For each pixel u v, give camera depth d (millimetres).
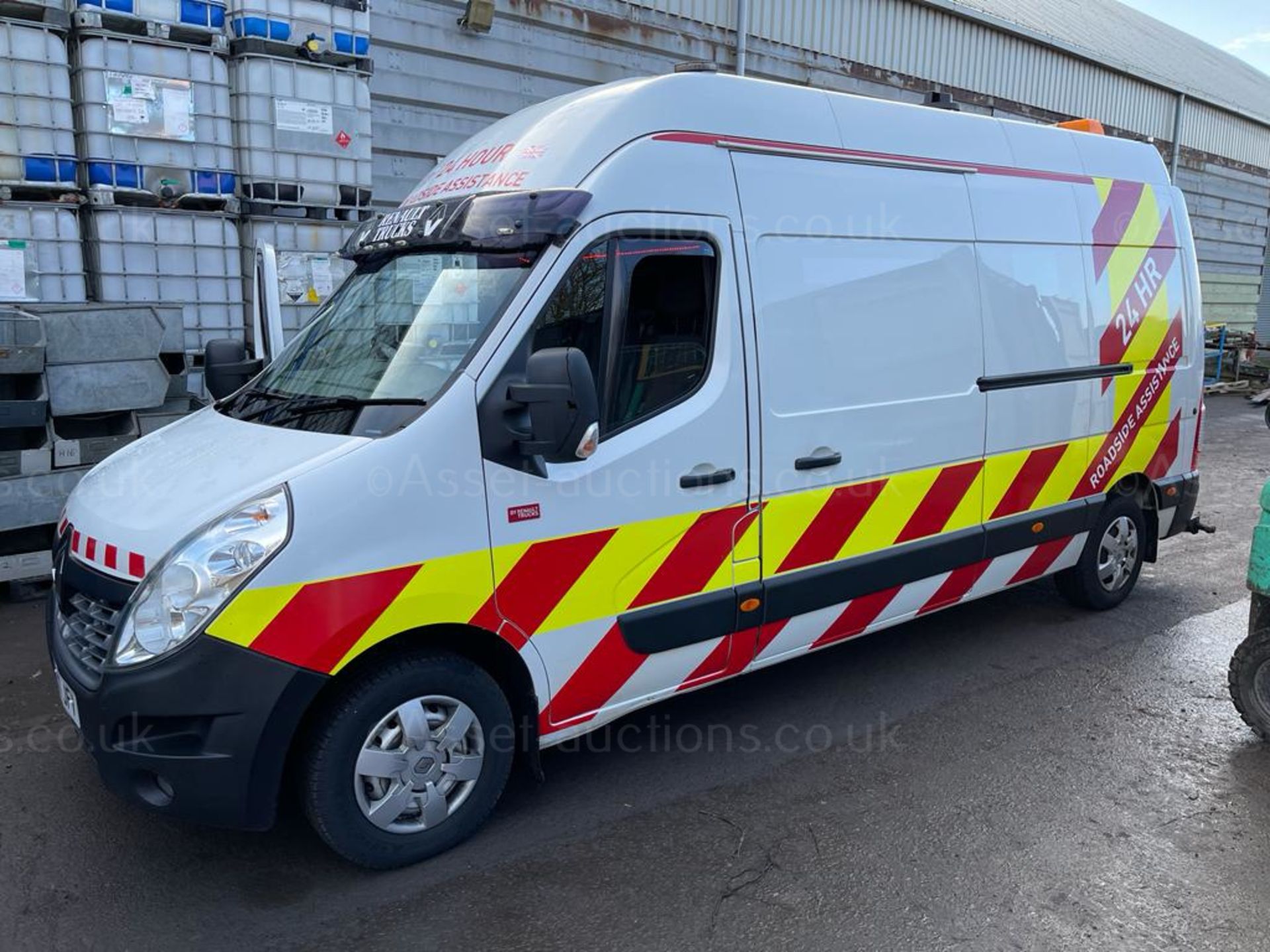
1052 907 2854
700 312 3426
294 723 2678
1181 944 2699
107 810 3332
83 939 2691
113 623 2793
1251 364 18078
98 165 5508
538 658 3119
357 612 2713
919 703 4273
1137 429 5273
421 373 3049
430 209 3389
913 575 4219
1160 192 5406
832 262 3809
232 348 4352
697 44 9102
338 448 2824
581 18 8219
